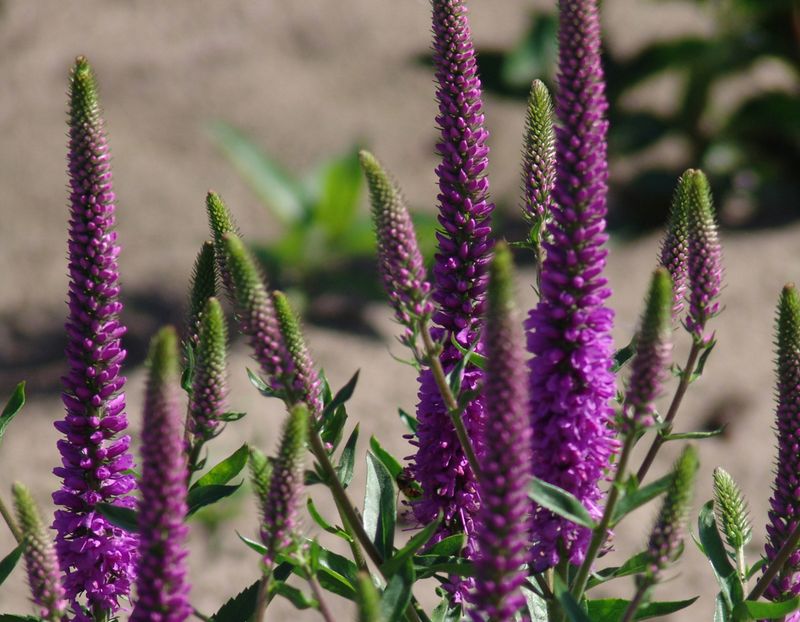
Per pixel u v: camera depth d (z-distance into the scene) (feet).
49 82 87.56
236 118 86.12
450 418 22.91
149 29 93.66
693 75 76.02
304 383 19.62
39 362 62.85
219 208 22.30
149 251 73.67
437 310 23.00
